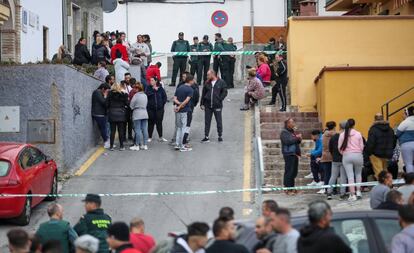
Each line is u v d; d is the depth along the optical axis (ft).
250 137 158.40
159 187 128.26
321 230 56.59
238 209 116.47
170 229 107.55
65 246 74.38
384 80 148.87
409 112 117.70
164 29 253.44
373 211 65.16
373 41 164.86
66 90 138.10
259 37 253.85
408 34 164.35
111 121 150.61
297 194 124.77
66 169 137.49
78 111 145.59
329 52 165.78
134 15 254.27
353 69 148.36
